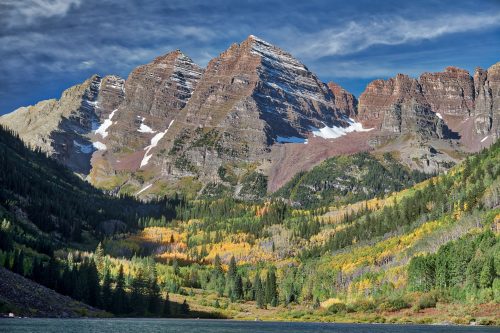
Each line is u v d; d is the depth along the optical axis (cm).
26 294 19812
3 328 14312
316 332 16288
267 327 18638
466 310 19950
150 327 16988
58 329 14625
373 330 16988
